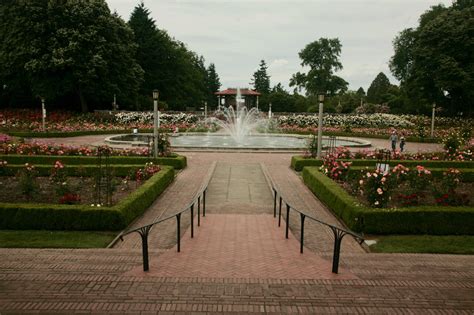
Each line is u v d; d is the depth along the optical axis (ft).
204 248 21.11
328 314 12.65
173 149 67.31
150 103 153.28
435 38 124.77
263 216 29.71
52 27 112.78
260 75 272.10
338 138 89.35
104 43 116.98
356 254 20.88
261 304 13.24
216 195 36.70
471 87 120.57
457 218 25.77
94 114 118.21
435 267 17.94
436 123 124.36
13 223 25.53
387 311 12.92
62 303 13.12
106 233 25.16
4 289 14.21
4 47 111.65
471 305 13.47
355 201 28.63
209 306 13.02
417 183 31.78
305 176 42.57
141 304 13.10
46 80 113.91
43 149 50.67
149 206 32.35
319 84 211.20
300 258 19.36
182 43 207.72
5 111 123.13
